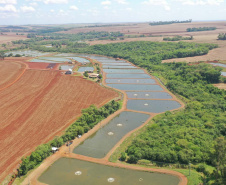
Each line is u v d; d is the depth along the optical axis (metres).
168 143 71.75
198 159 64.25
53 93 125.12
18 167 63.06
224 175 50.38
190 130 78.12
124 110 105.62
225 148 55.75
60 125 88.00
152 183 57.28
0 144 74.56
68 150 73.00
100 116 96.06
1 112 99.62
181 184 56.22
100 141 79.06
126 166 64.44
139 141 73.56
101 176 60.44
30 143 75.19
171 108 108.06
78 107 105.94
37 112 100.00
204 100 112.31
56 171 62.75
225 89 131.12
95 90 132.12
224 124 81.44
